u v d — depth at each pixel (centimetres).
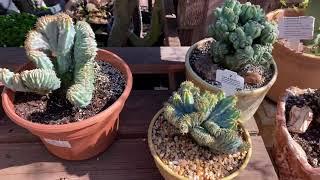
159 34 175
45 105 102
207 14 158
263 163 110
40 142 115
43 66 95
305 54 132
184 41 174
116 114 104
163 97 129
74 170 109
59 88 103
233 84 112
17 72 107
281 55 136
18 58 132
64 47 95
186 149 99
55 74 95
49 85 93
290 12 152
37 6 192
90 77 98
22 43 159
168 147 99
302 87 141
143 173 109
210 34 117
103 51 113
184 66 135
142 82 160
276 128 120
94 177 108
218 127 93
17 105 101
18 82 92
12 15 167
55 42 97
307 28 132
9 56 133
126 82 107
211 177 94
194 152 98
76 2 203
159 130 103
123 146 115
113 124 110
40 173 108
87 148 107
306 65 134
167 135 102
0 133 116
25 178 107
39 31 95
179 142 100
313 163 112
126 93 101
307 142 117
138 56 138
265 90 115
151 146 99
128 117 122
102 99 104
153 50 141
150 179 108
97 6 204
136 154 114
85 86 95
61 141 100
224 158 98
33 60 94
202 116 92
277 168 124
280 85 144
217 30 111
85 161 111
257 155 112
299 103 125
